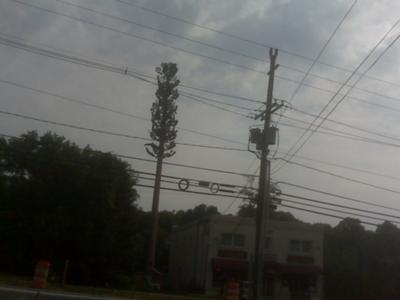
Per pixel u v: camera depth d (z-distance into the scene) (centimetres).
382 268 5866
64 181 5412
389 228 6228
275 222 5644
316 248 5638
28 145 5628
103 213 5303
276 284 5512
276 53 3353
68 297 2131
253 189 3694
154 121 6359
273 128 3275
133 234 5572
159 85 6400
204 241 5656
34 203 5422
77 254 5259
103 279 5300
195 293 5388
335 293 5866
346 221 7100
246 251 5506
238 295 3362
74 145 5641
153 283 5459
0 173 5584
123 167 5478
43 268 2645
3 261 5250
